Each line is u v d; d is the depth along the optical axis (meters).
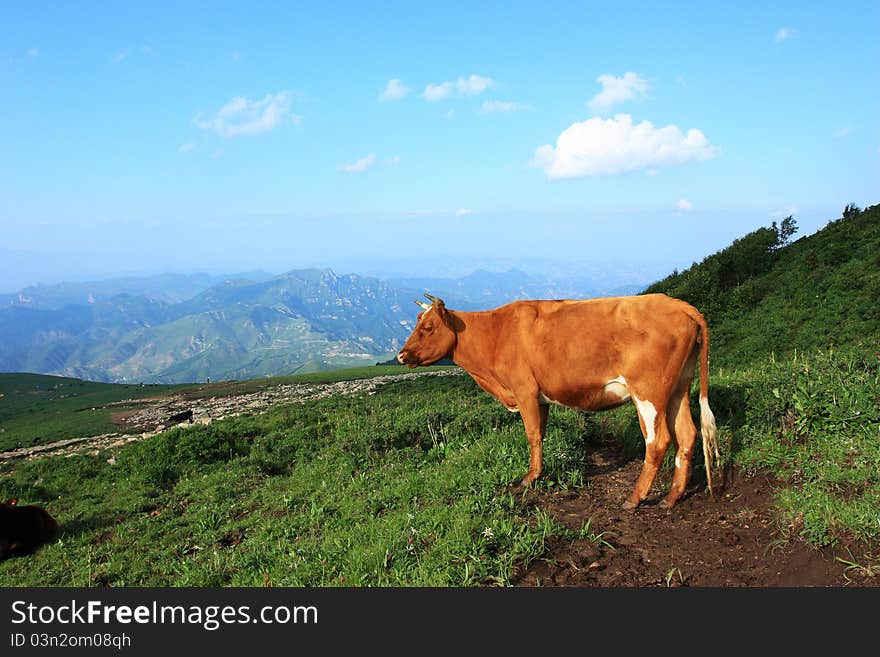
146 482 15.24
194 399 46.47
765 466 7.32
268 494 12.33
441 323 8.49
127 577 8.98
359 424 16.19
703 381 6.80
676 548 5.87
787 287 30.73
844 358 9.64
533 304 8.00
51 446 28.70
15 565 10.50
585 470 8.62
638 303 6.98
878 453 6.55
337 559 6.92
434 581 5.55
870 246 30.31
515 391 7.98
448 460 9.95
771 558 5.35
